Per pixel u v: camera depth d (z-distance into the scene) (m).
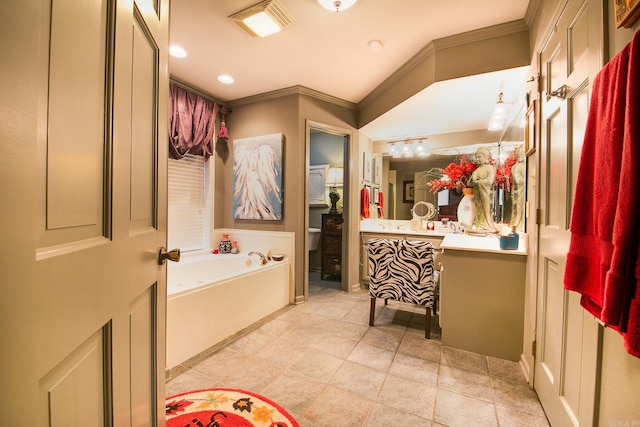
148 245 0.87
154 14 0.90
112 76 0.63
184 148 3.01
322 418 1.45
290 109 3.18
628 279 0.66
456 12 1.89
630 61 0.66
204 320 2.14
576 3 1.14
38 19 0.41
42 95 0.42
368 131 3.80
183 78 2.91
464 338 2.16
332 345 2.23
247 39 2.22
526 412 1.50
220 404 1.55
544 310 1.52
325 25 2.04
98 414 0.60
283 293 3.08
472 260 2.14
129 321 0.74
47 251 0.44
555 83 1.39
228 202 3.58
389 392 1.67
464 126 3.55
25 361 0.39
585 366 1.03
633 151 0.65
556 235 1.34
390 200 4.19
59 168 0.47
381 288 2.55
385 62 2.56
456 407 1.54
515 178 2.53
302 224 3.23
